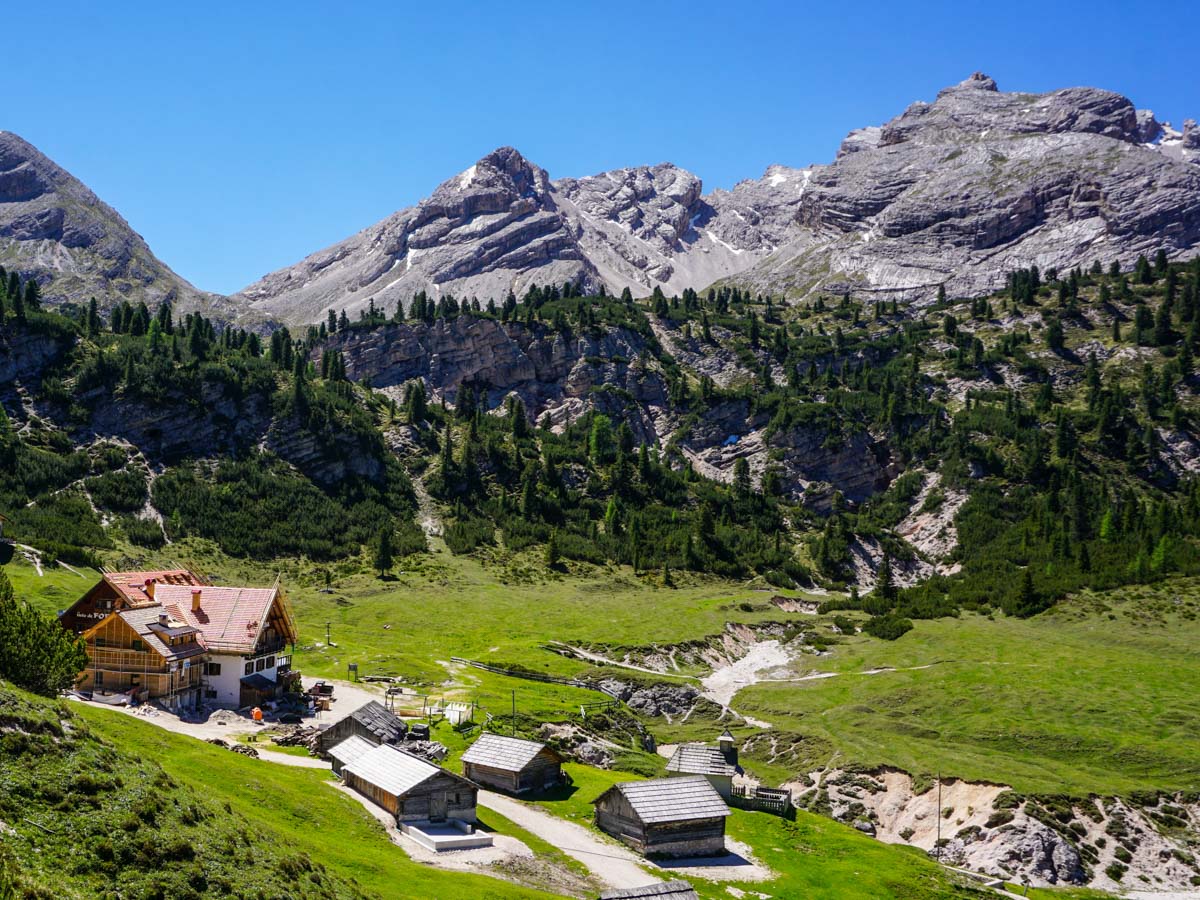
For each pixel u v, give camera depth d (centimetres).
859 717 14200
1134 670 14975
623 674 15400
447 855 6969
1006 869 9931
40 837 4600
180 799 5456
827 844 9094
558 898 6538
